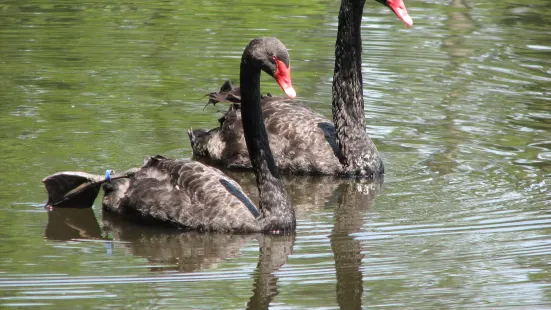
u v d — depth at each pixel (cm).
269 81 1922
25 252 1082
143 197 1205
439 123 1639
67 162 1412
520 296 966
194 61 2003
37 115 1647
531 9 2350
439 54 2036
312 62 1983
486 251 1090
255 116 1177
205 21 2281
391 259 1070
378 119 1666
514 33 2162
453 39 2134
